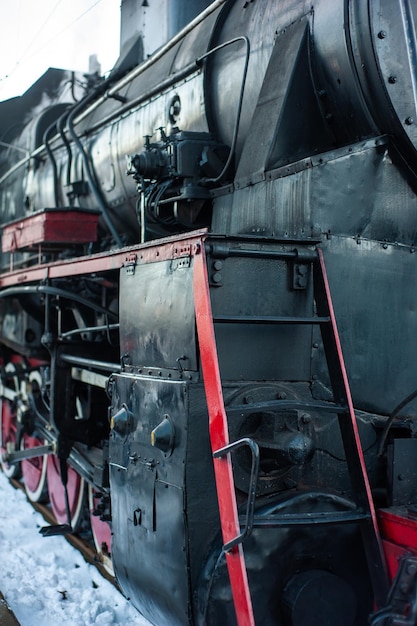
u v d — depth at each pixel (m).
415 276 3.15
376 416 3.02
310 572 2.61
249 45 3.61
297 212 2.97
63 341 5.12
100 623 4.07
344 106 3.15
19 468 7.59
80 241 5.37
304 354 2.89
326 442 2.89
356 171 3.01
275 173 3.13
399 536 2.53
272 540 2.59
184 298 2.83
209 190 3.84
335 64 3.11
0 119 10.02
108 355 5.27
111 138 5.54
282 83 3.27
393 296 3.08
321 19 3.18
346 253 2.96
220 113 4.02
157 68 5.08
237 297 2.74
